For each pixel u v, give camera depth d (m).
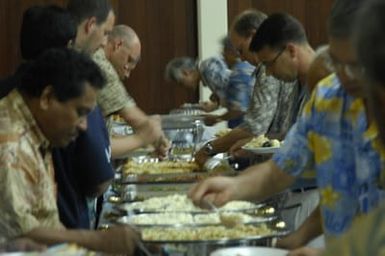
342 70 1.63
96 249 2.13
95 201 3.10
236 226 2.52
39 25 2.68
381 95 1.15
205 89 8.21
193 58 8.39
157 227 2.52
